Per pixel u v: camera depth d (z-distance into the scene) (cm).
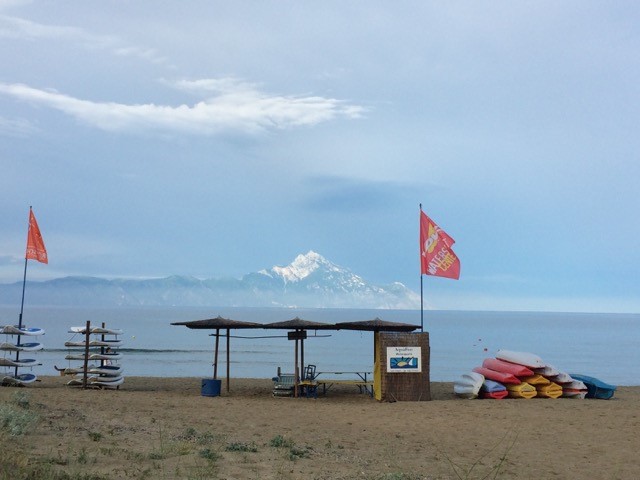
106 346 2295
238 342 8962
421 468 1009
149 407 1612
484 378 2078
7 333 2147
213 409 1653
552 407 1792
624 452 1186
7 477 716
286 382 2103
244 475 862
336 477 890
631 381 4084
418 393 1961
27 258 2297
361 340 10400
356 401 1962
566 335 12738
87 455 899
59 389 2042
